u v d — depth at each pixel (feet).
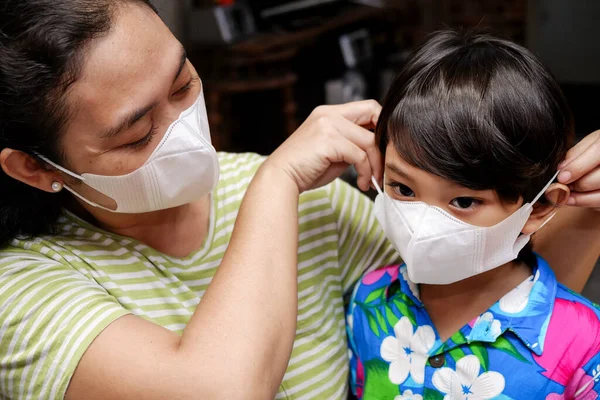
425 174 2.59
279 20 9.57
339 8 9.80
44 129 2.48
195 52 9.20
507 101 2.53
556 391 2.76
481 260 2.70
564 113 2.70
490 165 2.49
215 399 2.27
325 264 3.34
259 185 2.84
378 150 2.94
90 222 3.03
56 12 2.32
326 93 10.08
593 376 2.75
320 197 3.39
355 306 3.37
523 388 2.79
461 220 2.63
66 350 2.37
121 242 2.93
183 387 2.28
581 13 10.00
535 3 9.48
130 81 2.43
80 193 2.77
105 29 2.37
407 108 2.67
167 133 2.62
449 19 10.10
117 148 2.56
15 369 2.45
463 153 2.49
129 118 2.46
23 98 2.39
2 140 2.54
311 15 9.68
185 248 3.02
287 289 2.56
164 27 2.58
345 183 3.57
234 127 10.11
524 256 3.04
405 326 3.12
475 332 2.87
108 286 2.79
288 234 2.70
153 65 2.47
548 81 2.69
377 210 2.98
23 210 2.84
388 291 3.26
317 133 2.98
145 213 2.92
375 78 10.45
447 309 3.05
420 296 3.14
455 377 2.92
